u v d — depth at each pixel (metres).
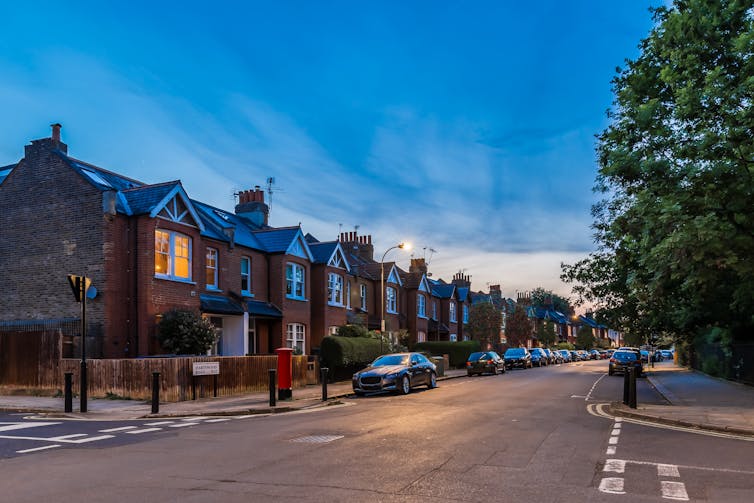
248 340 28.19
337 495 6.52
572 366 53.19
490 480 7.25
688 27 14.66
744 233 14.52
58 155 22.70
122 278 21.66
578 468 8.00
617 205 22.78
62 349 19.05
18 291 22.61
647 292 18.11
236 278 28.12
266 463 8.30
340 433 11.09
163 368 17.88
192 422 13.49
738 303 21.05
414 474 7.56
